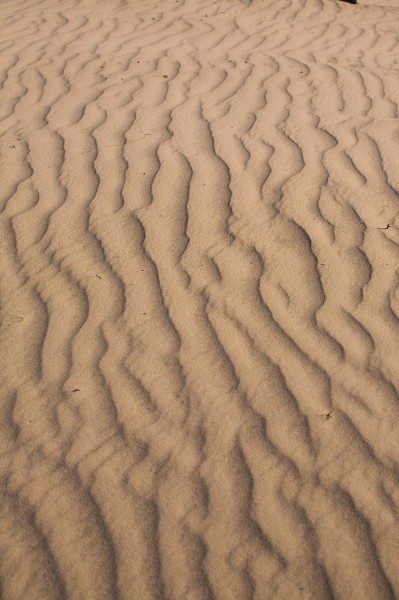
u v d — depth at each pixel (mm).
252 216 3508
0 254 3330
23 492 2250
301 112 4633
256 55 5805
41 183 3879
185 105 4777
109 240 3385
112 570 2023
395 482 2232
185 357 2725
